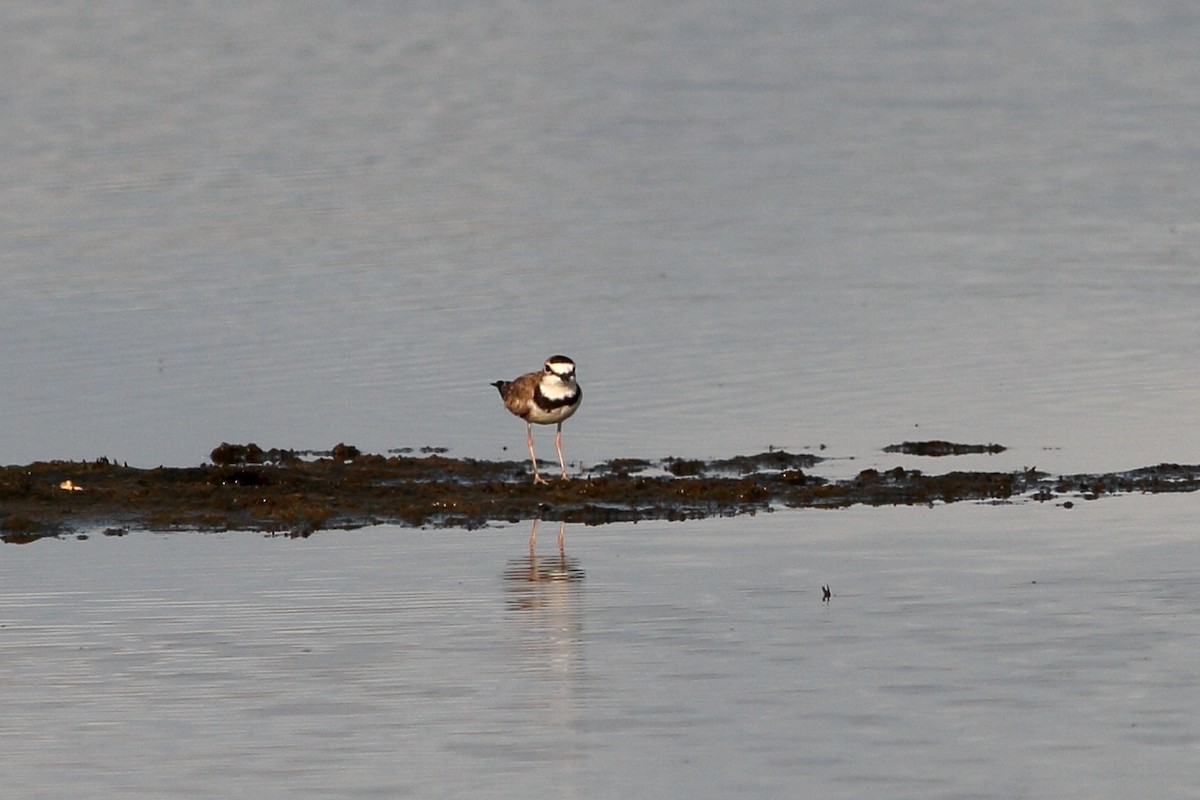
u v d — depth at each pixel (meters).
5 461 22.83
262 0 72.75
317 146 47.25
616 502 20.84
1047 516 20.02
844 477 21.73
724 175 44.25
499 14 71.25
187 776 13.05
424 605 17.06
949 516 20.12
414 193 41.56
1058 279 33.16
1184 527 19.41
